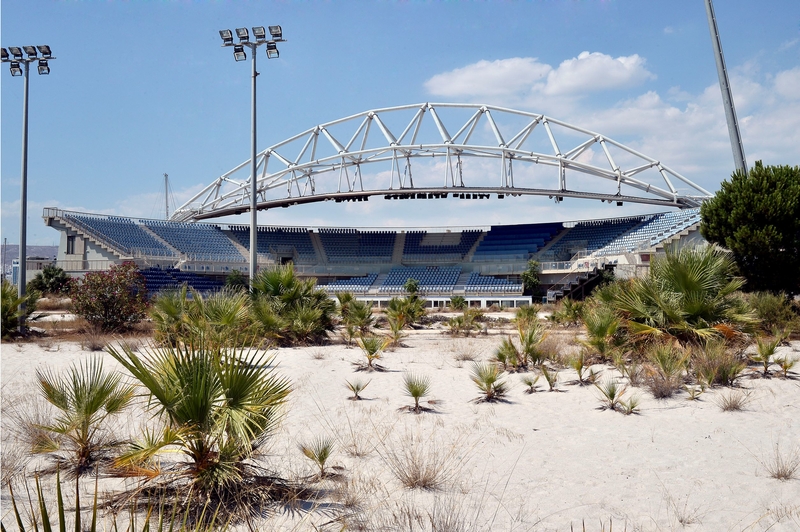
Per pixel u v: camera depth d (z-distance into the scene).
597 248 67.12
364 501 6.39
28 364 15.55
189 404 6.08
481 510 6.24
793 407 11.18
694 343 15.75
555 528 5.77
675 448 8.70
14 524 5.38
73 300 24.38
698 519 5.99
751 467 7.78
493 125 63.25
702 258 16.86
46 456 7.75
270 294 22.86
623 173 63.06
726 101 27.62
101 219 64.19
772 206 24.00
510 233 76.69
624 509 6.30
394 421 10.31
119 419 9.32
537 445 8.86
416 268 71.94
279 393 6.93
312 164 68.19
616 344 16.48
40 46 27.58
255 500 6.21
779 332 19.75
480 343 23.39
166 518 5.64
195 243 70.69
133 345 18.48
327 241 77.75
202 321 14.02
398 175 64.50
